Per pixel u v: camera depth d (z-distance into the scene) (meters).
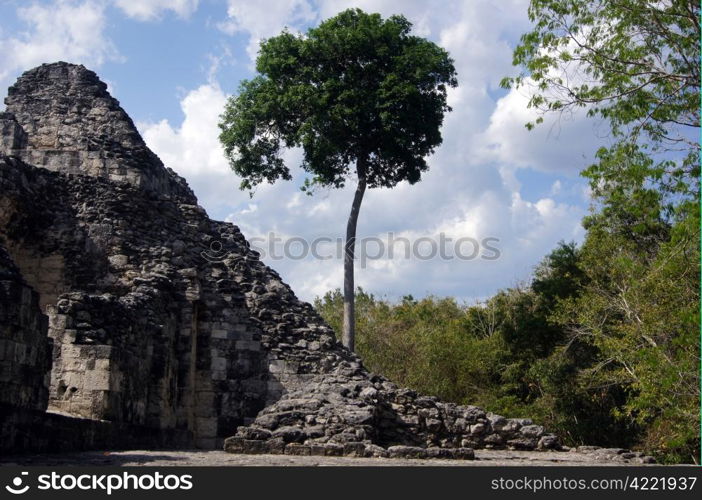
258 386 20.95
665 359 21.16
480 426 18.77
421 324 39.62
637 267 23.86
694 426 21.45
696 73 17.91
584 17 18.27
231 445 14.67
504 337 37.44
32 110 23.55
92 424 14.14
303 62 29.80
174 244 21.84
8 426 11.20
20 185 20.06
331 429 15.68
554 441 19.00
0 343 11.34
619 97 18.12
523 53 18.48
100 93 23.77
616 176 18.14
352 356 21.42
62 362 15.39
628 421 31.55
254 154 30.59
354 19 30.45
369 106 28.67
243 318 21.47
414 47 29.33
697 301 21.42
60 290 20.73
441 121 30.33
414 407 18.72
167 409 19.06
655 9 17.95
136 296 18.19
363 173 30.77
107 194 21.70
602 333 28.25
